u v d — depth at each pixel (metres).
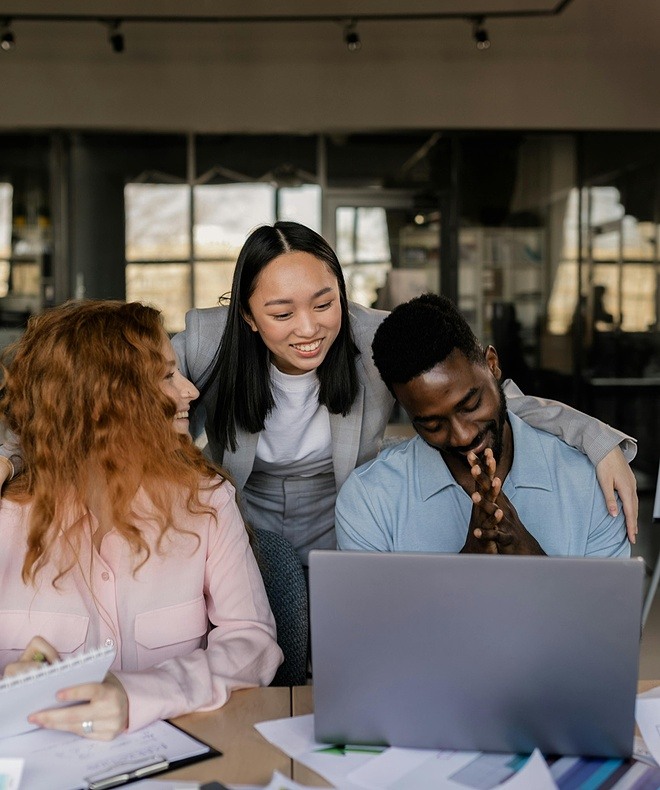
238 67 6.05
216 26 5.96
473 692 1.20
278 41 6.02
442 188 6.24
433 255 6.28
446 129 6.15
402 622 1.19
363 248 6.25
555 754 1.21
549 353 6.37
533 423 1.84
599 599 1.14
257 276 1.90
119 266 6.17
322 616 1.20
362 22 6.00
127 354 1.55
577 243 6.31
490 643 1.17
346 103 6.10
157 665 1.42
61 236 6.10
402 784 1.14
